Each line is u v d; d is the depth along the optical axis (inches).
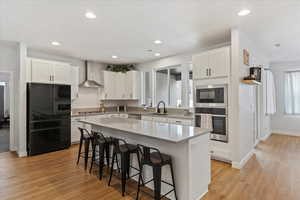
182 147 82.8
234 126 125.3
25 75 153.6
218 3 88.8
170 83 218.2
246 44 137.4
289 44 161.8
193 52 182.2
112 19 106.6
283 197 88.5
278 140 205.0
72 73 196.4
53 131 166.2
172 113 201.6
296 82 229.9
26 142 154.7
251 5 91.1
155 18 105.9
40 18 104.2
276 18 106.5
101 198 88.4
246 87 140.3
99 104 235.0
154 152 91.7
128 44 157.0
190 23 113.6
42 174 115.9
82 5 89.9
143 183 91.0
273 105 215.9
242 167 125.9
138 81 240.2
